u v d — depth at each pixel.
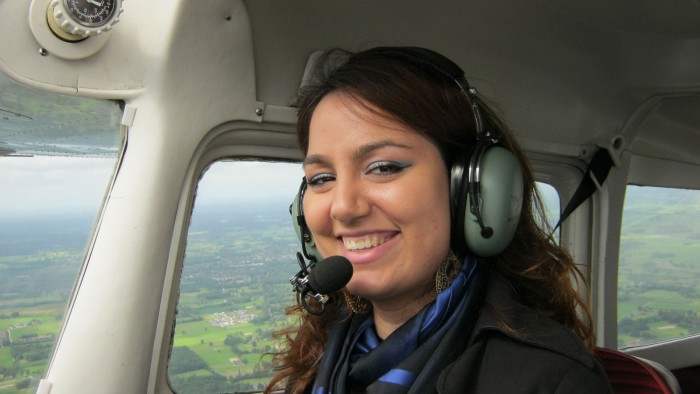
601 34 1.08
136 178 0.78
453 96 0.58
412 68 0.57
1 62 0.69
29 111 0.76
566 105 1.17
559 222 1.25
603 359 0.72
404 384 0.53
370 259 0.54
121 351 0.77
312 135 0.58
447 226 0.56
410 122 0.54
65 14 0.68
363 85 0.55
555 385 0.51
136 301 0.78
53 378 0.75
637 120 1.23
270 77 0.90
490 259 0.64
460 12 0.98
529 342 0.54
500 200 0.56
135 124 0.78
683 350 1.42
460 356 0.54
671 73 1.14
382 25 0.95
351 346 0.61
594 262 1.29
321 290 0.52
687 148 1.34
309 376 0.68
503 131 0.65
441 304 0.55
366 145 0.54
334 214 0.54
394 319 0.60
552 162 1.23
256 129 0.91
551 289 0.64
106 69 0.75
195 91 0.81
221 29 0.82
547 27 1.05
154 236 0.80
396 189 0.53
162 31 0.77
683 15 1.02
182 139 0.81
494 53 1.06
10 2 0.69
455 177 0.56
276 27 0.88
